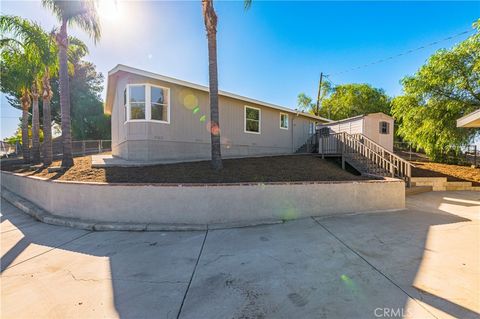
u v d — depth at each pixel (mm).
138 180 6082
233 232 4664
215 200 5164
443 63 11742
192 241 4234
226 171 6969
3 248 4086
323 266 3174
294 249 3764
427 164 13234
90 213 5422
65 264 3428
